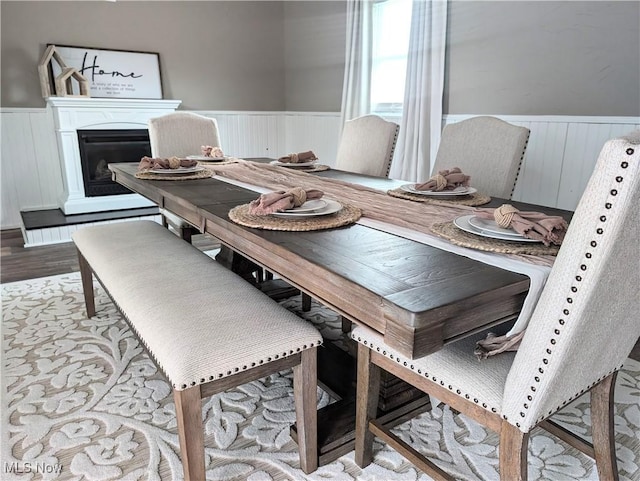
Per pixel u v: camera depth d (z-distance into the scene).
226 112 5.34
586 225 0.80
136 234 2.12
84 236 2.18
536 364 0.94
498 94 3.22
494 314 0.97
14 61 4.14
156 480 1.39
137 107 4.44
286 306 2.68
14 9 4.05
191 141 3.19
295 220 1.38
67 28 4.30
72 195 4.27
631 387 1.90
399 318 0.83
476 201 1.71
